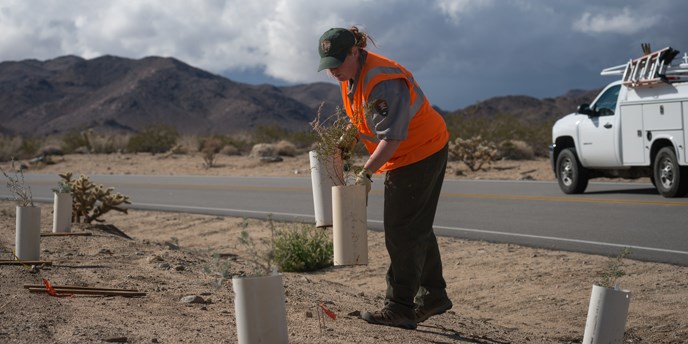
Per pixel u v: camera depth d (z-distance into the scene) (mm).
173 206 16922
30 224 7027
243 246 11656
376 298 7672
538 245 10555
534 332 6844
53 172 31203
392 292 5332
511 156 28609
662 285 8234
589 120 15922
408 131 5070
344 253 4781
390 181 5203
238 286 3941
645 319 7297
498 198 16188
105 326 4668
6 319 4699
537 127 32188
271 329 3926
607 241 10547
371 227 12812
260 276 3986
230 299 5879
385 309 5379
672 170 14258
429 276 5598
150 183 23703
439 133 5191
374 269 10164
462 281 9234
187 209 16266
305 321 5309
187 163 33469
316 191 5113
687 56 14180
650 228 11414
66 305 5270
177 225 14344
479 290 8812
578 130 16172
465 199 16172
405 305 5344
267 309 3926
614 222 12141
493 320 7492
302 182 22766
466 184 19703
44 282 5609
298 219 13969
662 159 14414
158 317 5066
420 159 5133
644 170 15148
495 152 24297
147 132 43375
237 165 31234
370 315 5367
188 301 5676
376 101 4816
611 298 4781
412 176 5148
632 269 8953
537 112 154625
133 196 19422
